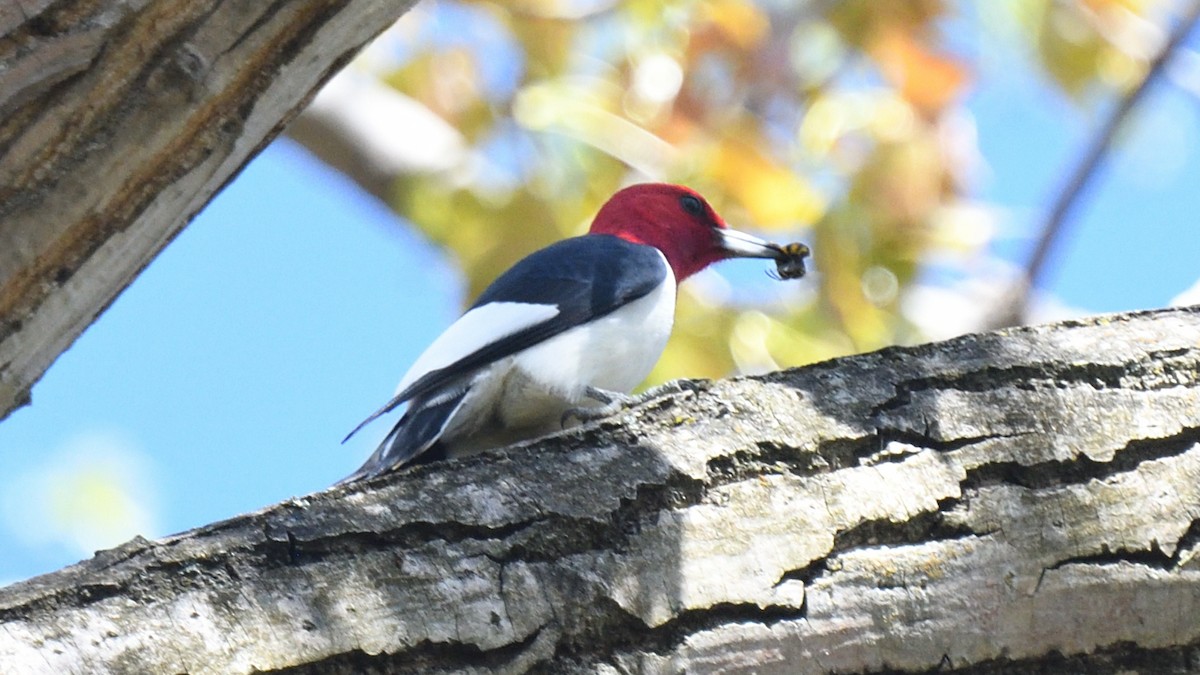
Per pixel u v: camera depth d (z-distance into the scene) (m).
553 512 6.52
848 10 16.31
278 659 5.80
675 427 7.03
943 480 7.02
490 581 6.26
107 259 6.75
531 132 16.23
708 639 6.42
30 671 5.44
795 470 6.95
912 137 16.05
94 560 5.90
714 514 6.71
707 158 15.63
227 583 5.93
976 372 7.45
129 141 6.39
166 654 5.66
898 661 6.65
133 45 6.23
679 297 15.42
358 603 6.04
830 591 6.63
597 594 6.36
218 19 6.32
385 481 6.52
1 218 6.34
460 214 16.11
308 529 6.16
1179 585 7.04
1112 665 6.97
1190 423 7.40
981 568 6.84
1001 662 6.82
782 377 7.39
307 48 6.59
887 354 7.54
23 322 6.71
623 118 16.19
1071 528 7.01
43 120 6.19
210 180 6.82
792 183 15.58
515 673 6.14
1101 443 7.25
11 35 6.05
